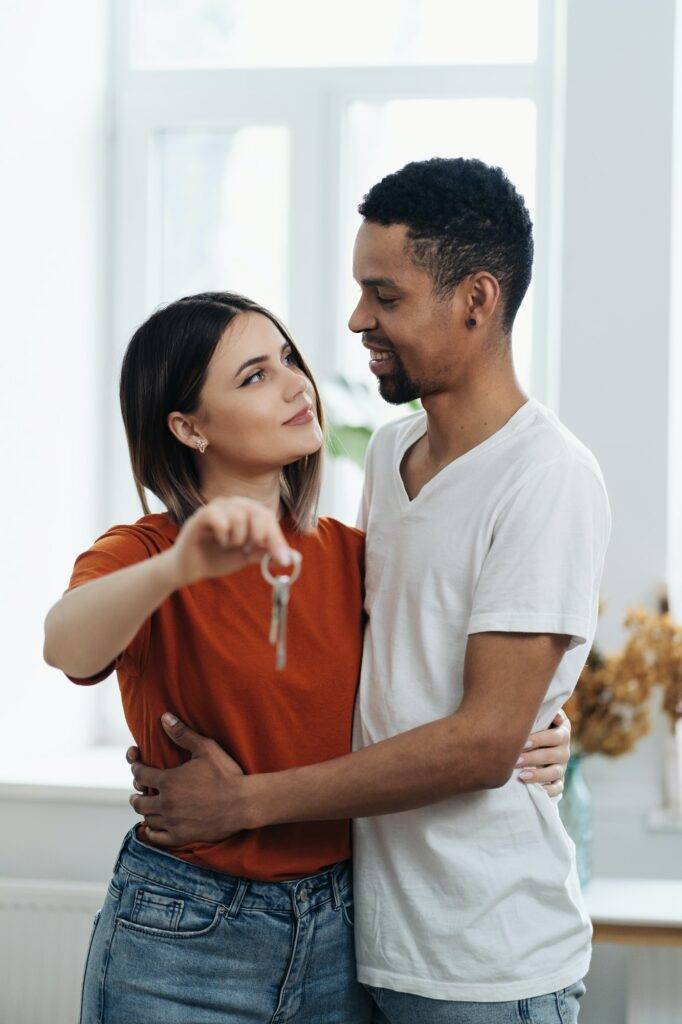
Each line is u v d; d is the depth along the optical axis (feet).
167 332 4.65
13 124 8.73
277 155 10.11
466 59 9.81
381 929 4.58
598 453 8.45
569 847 4.69
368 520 5.04
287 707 4.57
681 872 8.37
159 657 4.56
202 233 10.24
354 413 9.00
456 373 4.53
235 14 10.13
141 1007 4.55
